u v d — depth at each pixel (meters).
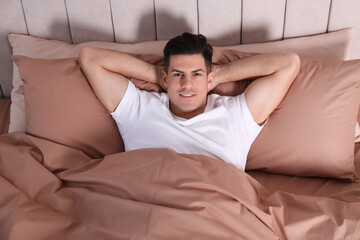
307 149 1.16
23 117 1.40
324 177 1.21
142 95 1.30
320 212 0.93
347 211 0.93
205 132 1.22
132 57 1.32
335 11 1.40
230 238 0.85
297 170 1.20
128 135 1.27
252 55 1.33
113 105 1.28
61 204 0.98
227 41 1.52
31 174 1.04
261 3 1.41
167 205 0.90
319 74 1.19
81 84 1.26
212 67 1.33
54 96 1.21
